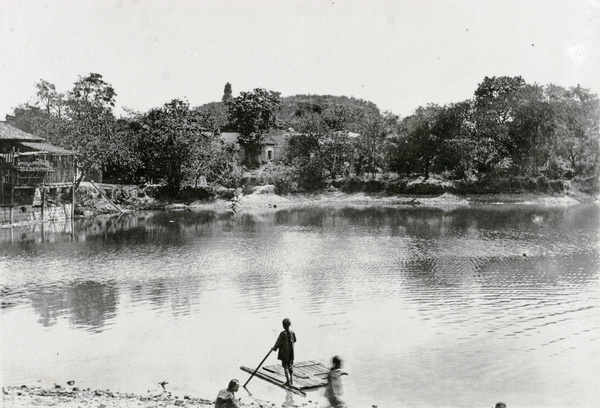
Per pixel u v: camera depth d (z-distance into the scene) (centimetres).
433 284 3700
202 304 3203
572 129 11781
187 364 2234
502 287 3594
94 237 6081
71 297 3369
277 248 5356
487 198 11362
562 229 6656
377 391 1953
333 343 2497
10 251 5094
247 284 3731
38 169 7031
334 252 5097
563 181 11462
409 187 11906
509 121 12006
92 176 10950
